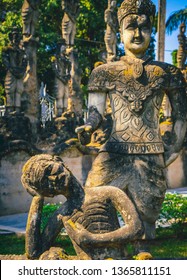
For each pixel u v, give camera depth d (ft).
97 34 97.81
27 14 48.93
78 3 54.90
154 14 21.20
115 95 20.66
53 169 15.49
